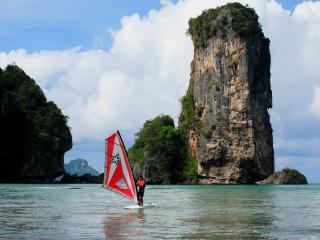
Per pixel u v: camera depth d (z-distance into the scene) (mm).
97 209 34344
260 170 132000
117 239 19484
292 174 131250
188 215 29547
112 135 33188
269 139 135750
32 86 151875
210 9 142875
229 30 134375
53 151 142875
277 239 19688
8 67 158750
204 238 19797
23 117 143750
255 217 28531
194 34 147000
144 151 144875
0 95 144000
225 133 132375
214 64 137000
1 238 19719
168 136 144625
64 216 28797
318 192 71688
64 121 150375
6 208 35562
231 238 19859
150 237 20062
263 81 136000
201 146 135875
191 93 149500
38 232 21516
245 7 136875
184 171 142750
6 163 140250
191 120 144125
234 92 132500
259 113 133625
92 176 149875
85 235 20594
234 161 131000
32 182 140875
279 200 48406
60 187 96500
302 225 24453
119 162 33406
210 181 135125
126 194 34312
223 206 38125
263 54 137375
